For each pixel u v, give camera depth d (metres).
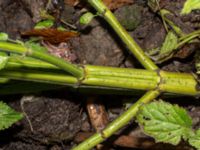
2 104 0.25
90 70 0.24
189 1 0.25
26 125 0.28
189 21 0.27
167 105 0.24
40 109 0.27
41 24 0.29
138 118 0.24
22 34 0.29
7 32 0.29
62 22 0.29
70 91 0.27
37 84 0.25
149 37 0.28
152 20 0.28
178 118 0.24
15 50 0.21
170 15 0.27
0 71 0.23
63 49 0.29
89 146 0.25
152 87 0.25
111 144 0.28
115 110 0.29
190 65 0.28
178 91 0.25
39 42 0.29
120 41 0.28
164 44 0.27
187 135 0.23
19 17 0.29
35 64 0.23
